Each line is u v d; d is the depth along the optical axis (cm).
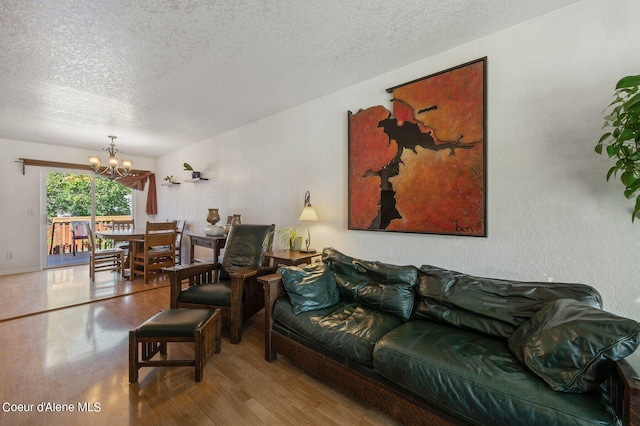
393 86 236
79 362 198
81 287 377
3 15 160
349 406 159
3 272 441
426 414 128
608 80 153
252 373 189
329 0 155
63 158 496
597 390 105
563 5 163
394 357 136
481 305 160
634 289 147
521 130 178
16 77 239
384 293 191
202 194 468
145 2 154
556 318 121
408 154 224
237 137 397
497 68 186
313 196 301
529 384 107
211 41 193
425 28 182
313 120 300
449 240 208
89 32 179
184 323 182
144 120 361
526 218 177
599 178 156
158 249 442
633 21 147
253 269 260
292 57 216
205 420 146
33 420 143
